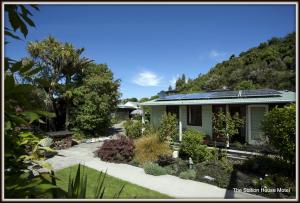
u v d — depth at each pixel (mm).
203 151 11062
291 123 8023
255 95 13531
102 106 22047
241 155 11461
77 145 18125
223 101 13570
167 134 12609
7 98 1551
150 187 7859
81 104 22453
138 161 11172
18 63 1565
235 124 12578
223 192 7367
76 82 22922
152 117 18375
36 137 2393
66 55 20172
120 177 9039
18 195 1593
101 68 24656
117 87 24766
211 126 15070
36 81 1727
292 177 7961
